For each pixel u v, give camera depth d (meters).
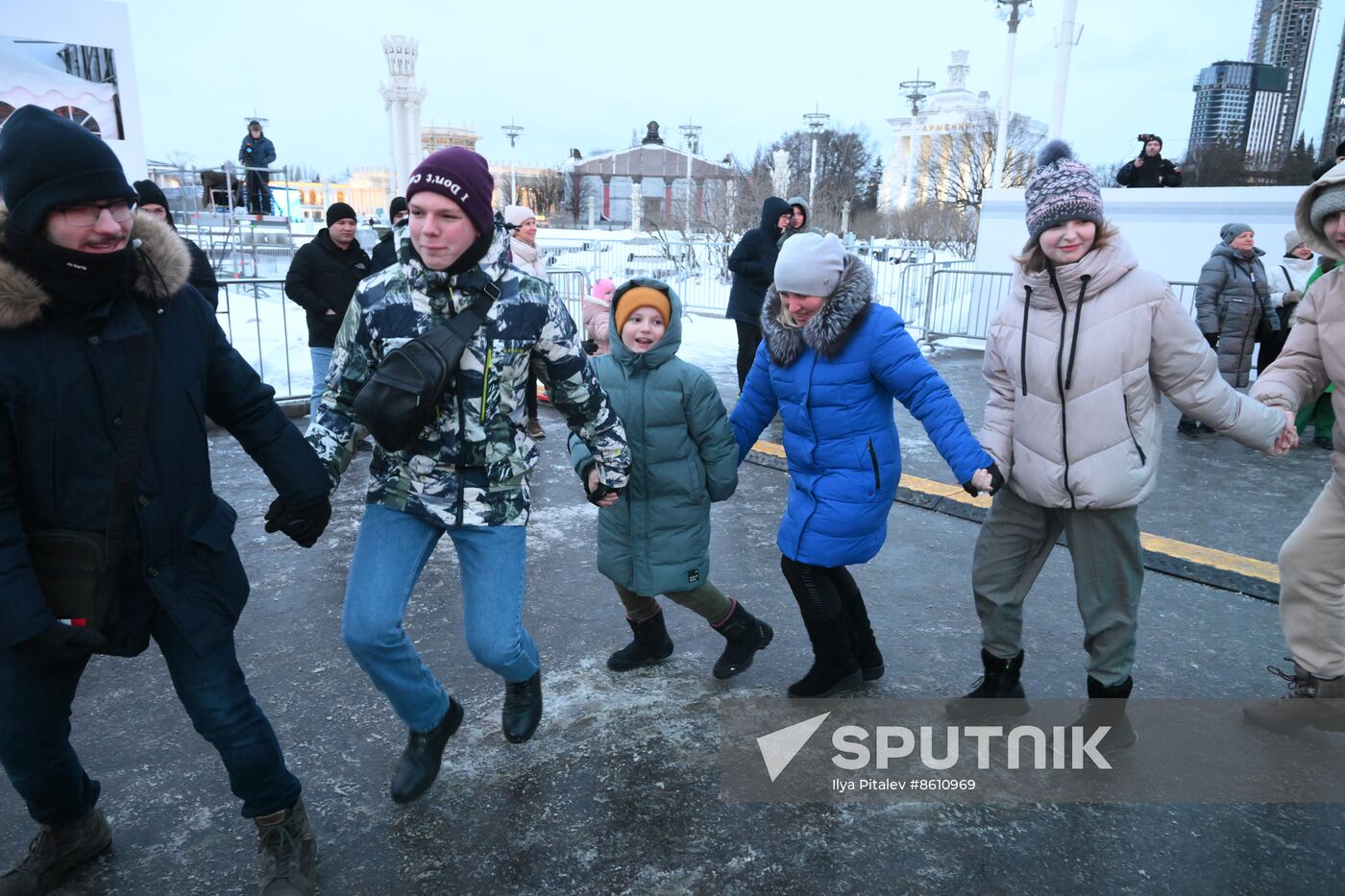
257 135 17.20
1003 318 2.54
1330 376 2.48
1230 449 6.34
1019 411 2.51
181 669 1.86
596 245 23.61
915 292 12.21
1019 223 11.29
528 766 2.55
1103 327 2.31
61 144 1.51
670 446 2.76
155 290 1.72
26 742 1.83
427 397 1.88
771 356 2.74
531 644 2.42
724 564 4.15
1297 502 5.12
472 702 2.91
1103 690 2.56
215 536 1.86
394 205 6.13
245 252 15.88
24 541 1.61
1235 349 7.02
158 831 2.27
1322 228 2.41
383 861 2.16
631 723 2.79
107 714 2.82
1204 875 2.13
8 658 1.77
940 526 4.65
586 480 2.70
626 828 2.29
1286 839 2.26
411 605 3.65
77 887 2.07
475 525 2.15
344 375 2.12
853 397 2.63
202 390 1.83
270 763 1.95
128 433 1.68
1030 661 3.20
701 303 15.37
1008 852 2.22
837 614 2.84
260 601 3.66
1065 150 2.43
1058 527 2.65
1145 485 2.37
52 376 1.60
